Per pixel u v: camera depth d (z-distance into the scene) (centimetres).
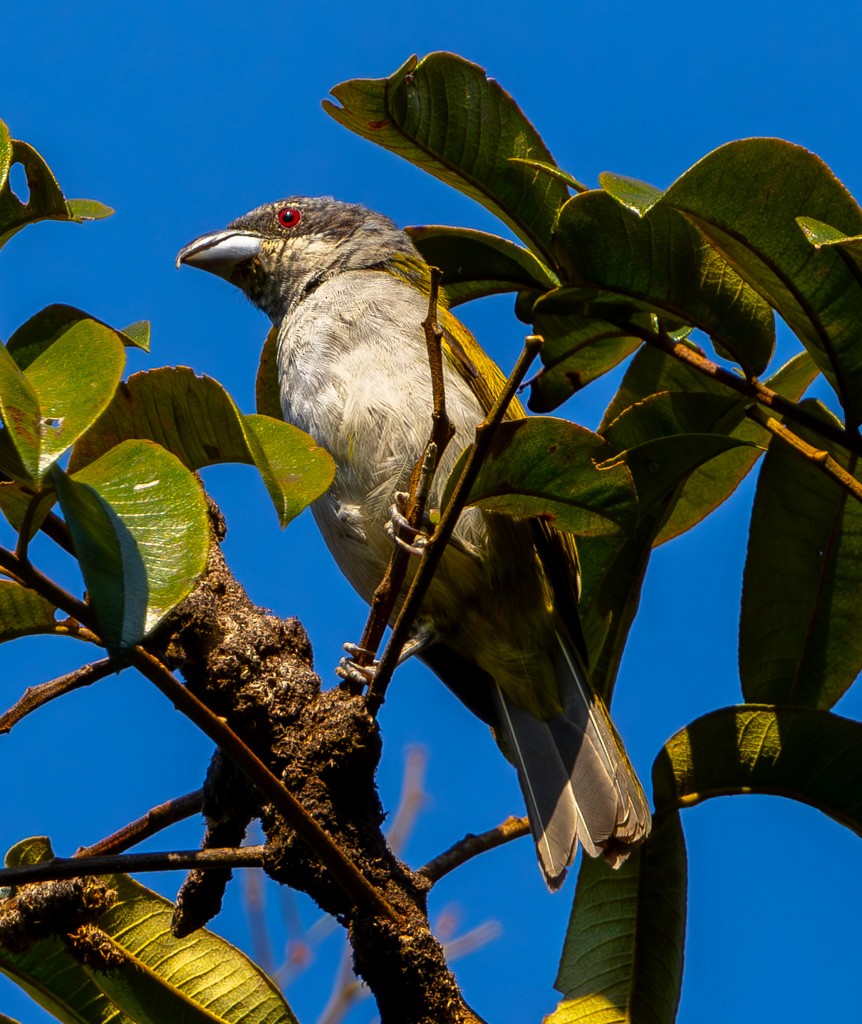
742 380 621
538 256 666
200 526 369
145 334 534
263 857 472
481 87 638
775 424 606
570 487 521
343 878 450
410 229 680
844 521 641
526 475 514
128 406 516
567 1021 580
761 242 543
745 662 657
